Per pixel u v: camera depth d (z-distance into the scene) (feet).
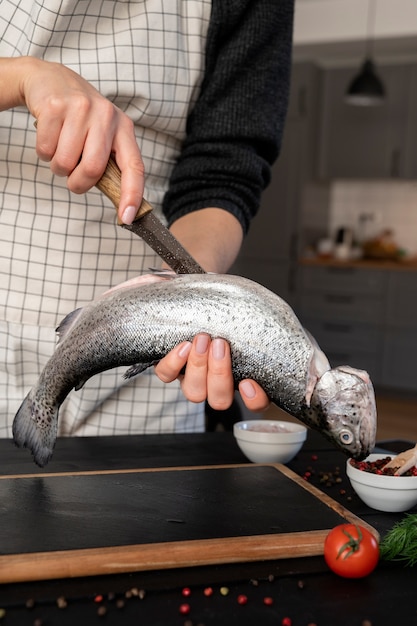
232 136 3.26
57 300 3.13
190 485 2.58
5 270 3.12
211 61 3.27
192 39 3.21
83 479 2.60
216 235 2.95
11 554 2.01
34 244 3.08
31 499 2.41
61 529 2.19
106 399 3.30
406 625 1.83
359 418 2.15
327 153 12.56
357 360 12.05
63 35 3.01
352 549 2.03
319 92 12.44
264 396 2.14
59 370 2.27
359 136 12.29
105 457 2.95
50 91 2.17
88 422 3.31
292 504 2.43
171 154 3.35
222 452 3.07
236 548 2.11
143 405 3.35
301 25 11.39
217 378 2.09
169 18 3.12
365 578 2.06
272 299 2.14
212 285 2.15
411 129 11.89
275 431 3.13
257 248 12.53
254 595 1.95
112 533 2.17
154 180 3.33
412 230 12.89
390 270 11.61
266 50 3.35
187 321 2.13
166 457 2.97
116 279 3.19
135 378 3.31
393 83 11.96
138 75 3.10
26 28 3.01
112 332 2.19
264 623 1.82
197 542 2.12
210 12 3.20
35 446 2.34
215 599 1.93
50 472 2.74
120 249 3.16
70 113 2.12
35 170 3.02
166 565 2.06
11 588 1.94
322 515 2.35
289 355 2.11
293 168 12.10
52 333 3.15
